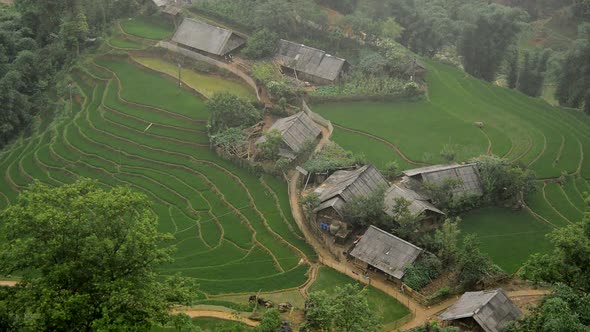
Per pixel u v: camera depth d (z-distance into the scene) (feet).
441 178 341.41
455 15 599.57
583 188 358.43
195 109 437.17
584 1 594.65
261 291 284.61
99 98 457.27
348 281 291.17
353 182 330.34
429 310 267.39
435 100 447.01
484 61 511.81
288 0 494.18
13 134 444.14
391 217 313.73
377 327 217.15
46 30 520.83
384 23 506.89
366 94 439.63
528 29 588.50
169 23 525.34
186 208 358.64
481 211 339.57
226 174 382.01
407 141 396.78
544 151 389.80
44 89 479.41
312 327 226.58
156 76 476.13
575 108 460.96
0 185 389.39
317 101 433.48
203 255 316.40
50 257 188.85
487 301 243.60
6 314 181.47
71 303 176.76
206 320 248.73
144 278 197.36
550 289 265.13
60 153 410.52
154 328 227.40
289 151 379.14
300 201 344.49
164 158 399.65
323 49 487.20
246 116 408.46
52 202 197.98
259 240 325.01
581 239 240.53
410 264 286.66
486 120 424.05
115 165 397.19
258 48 471.21
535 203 345.31
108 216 197.06
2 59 481.87
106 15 527.81
